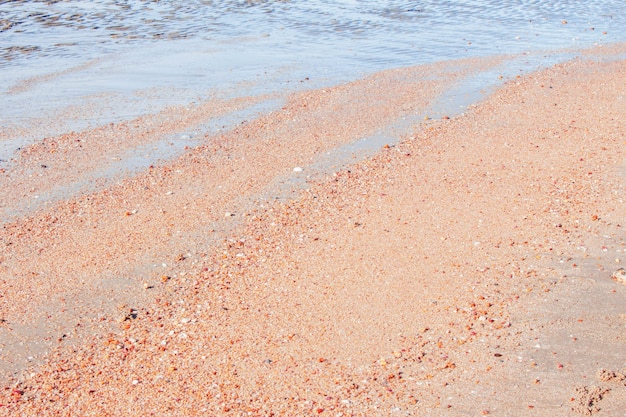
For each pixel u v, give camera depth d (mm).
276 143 14047
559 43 22203
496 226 10383
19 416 6852
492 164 12727
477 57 20578
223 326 8195
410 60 20344
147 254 9930
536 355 7457
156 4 27031
